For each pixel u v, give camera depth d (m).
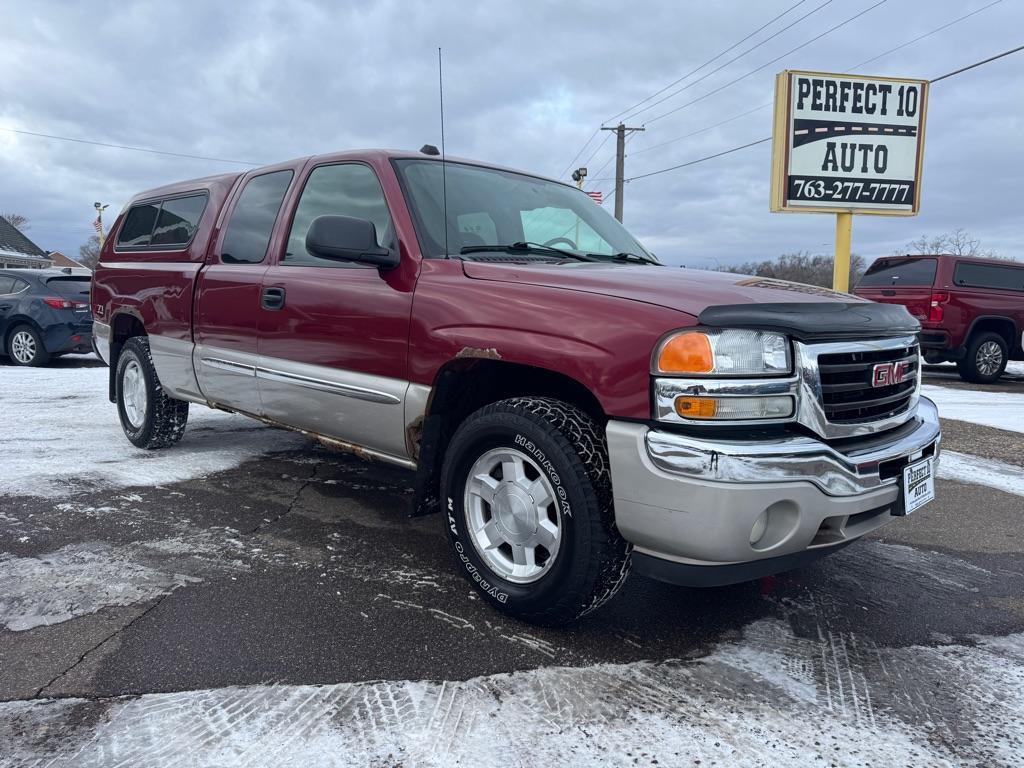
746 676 2.47
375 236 3.16
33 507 3.96
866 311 2.66
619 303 2.51
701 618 2.91
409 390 3.09
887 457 2.56
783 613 2.98
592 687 2.36
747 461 2.22
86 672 2.35
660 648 2.64
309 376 3.59
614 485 2.41
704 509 2.24
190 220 4.80
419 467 3.10
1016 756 2.07
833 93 12.75
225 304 4.18
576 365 2.50
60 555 3.31
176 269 4.67
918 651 2.69
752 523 2.25
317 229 3.06
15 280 11.02
